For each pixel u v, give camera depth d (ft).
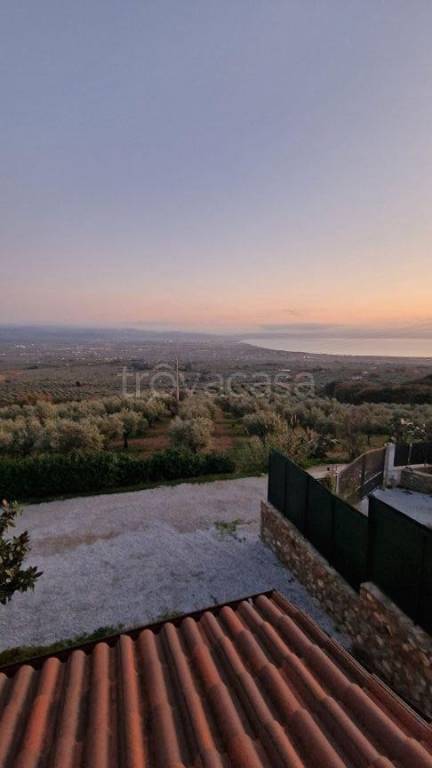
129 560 23.70
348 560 17.99
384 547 15.66
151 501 32.27
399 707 8.13
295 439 45.70
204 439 53.06
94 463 34.58
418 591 14.02
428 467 38.58
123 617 18.95
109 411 77.20
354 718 7.68
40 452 49.26
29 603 19.79
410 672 13.91
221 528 27.76
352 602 17.24
